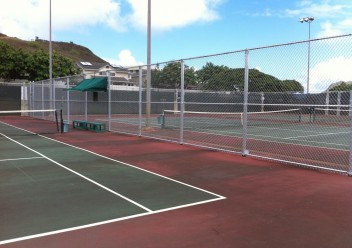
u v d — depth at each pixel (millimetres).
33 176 8633
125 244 4711
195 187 7719
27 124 24891
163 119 21391
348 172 8719
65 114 30516
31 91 34594
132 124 25812
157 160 10945
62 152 12414
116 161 10766
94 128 19969
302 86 10141
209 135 18188
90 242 4766
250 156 11445
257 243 4770
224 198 6883
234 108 27828
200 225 5422
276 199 6797
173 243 4758
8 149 13039
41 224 5414
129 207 6281
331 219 5688
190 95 19031
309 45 9531
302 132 20312
